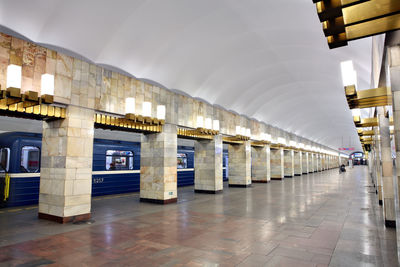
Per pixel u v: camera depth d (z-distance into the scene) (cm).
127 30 926
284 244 627
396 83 408
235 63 1382
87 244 627
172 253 568
